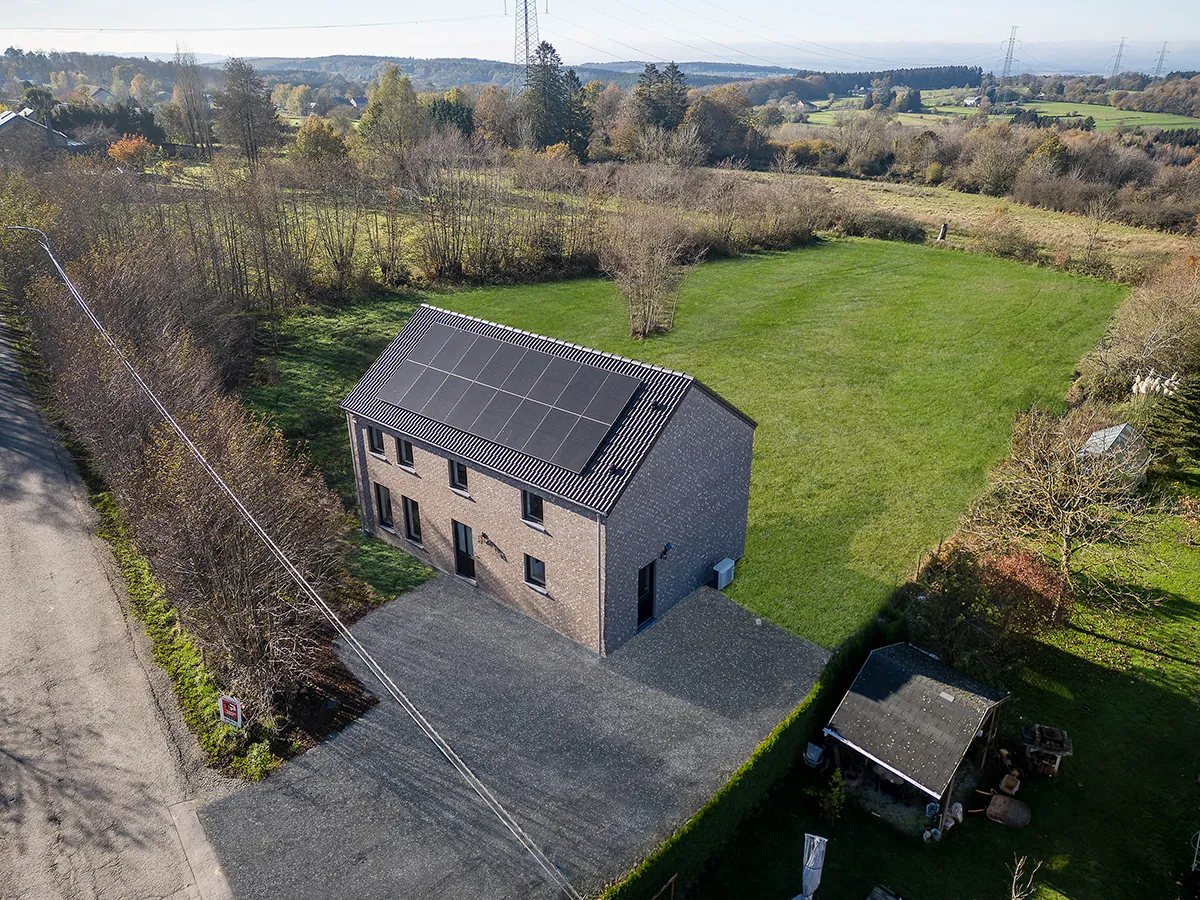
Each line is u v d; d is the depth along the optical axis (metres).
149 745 20.67
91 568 27.48
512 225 67.69
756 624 26.14
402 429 26.77
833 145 126.06
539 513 24.28
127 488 26.58
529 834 18.62
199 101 106.81
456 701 22.50
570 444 23.45
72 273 39.38
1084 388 44.59
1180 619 28.05
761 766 20.33
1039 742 21.88
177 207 58.66
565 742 21.25
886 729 20.84
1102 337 53.66
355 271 60.12
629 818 19.09
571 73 115.44
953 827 20.38
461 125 109.75
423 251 64.00
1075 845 19.97
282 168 66.81
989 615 24.02
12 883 17.08
